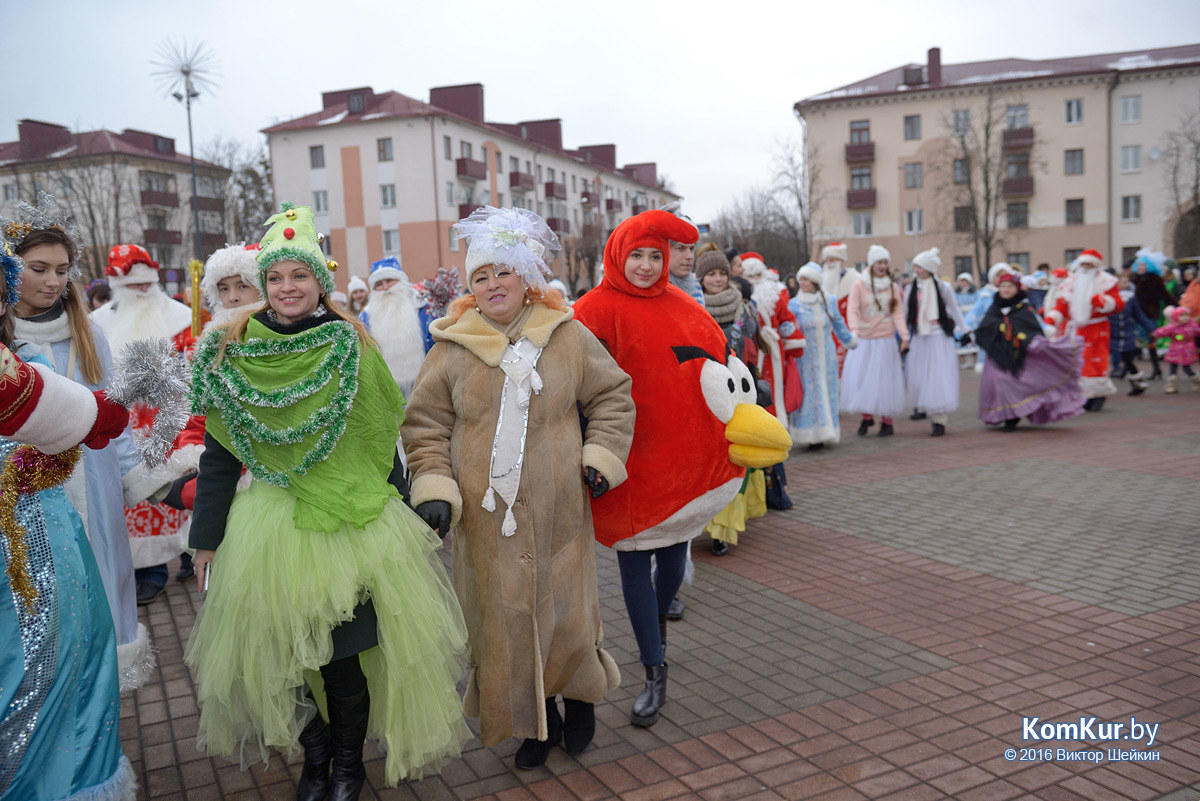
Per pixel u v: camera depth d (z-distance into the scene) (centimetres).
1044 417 980
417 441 287
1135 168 4612
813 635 418
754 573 515
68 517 242
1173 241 4559
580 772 301
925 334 980
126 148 4341
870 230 4825
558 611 288
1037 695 349
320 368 256
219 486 265
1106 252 4634
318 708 284
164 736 336
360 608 262
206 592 265
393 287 662
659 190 7494
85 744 234
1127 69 4512
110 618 249
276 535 252
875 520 625
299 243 262
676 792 287
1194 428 970
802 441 888
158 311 524
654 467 329
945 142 4675
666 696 357
